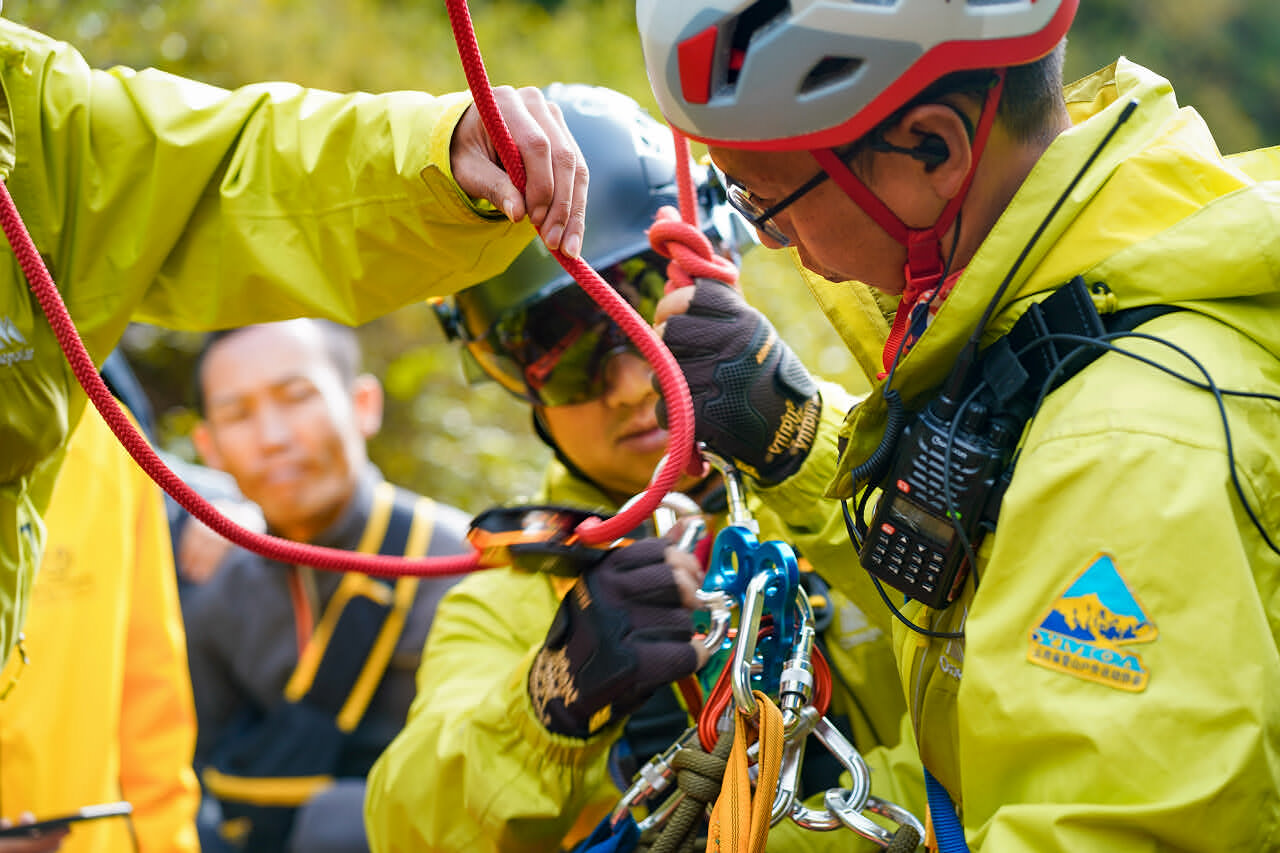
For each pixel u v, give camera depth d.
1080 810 0.93
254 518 2.93
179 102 1.41
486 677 1.62
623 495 1.78
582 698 1.31
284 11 5.28
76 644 2.15
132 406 2.36
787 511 1.43
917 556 1.11
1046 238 1.07
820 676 1.29
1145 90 1.13
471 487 4.65
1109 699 0.94
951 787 1.20
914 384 1.15
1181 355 0.99
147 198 1.39
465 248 1.34
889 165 1.10
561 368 1.66
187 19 4.99
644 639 1.28
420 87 5.28
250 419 2.70
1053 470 0.99
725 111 1.08
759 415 1.38
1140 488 0.95
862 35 1.03
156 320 1.49
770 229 1.20
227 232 1.40
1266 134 8.87
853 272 1.18
